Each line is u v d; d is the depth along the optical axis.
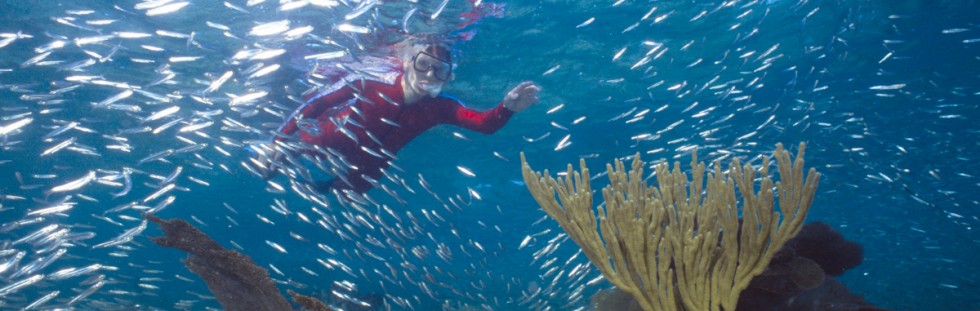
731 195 3.56
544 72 15.18
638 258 3.74
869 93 18.47
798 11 13.54
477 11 11.47
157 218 4.22
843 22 14.30
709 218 3.67
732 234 3.61
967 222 20.39
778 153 3.52
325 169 8.03
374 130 8.00
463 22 11.78
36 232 7.24
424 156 23.67
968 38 16.02
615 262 3.87
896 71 17.38
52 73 14.46
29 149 21.64
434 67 7.62
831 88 17.89
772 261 4.39
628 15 12.74
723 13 13.02
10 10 11.64
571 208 3.92
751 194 3.53
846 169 19.66
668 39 13.92
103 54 13.17
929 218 22.97
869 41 15.53
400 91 7.87
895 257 23.88
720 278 3.75
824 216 28.30
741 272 3.66
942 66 17.55
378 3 10.57
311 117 7.98
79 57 13.37
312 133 7.94
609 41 13.83
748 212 3.55
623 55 14.56
